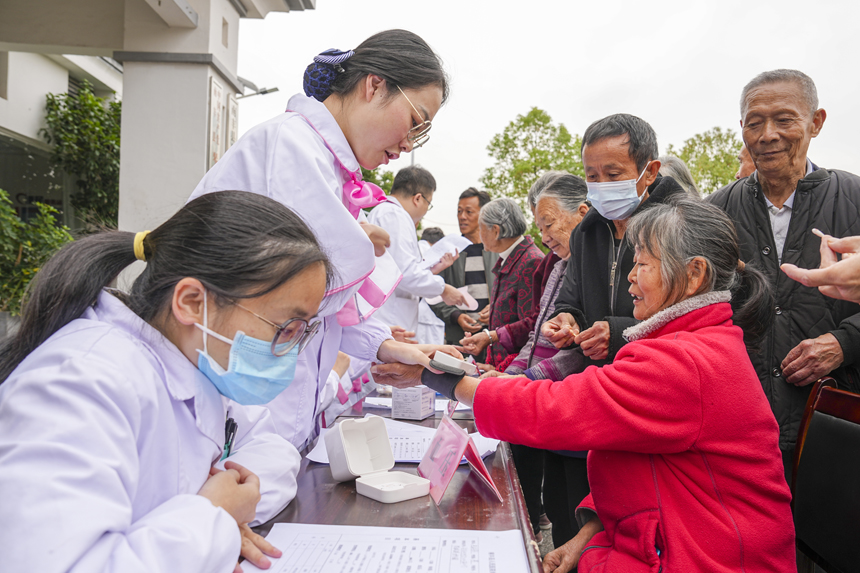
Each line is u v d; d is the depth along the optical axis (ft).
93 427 2.33
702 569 3.88
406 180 12.01
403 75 4.86
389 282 5.83
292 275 2.89
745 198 7.28
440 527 3.51
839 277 4.65
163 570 2.35
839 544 4.31
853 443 4.30
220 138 17.06
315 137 4.92
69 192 27.61
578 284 7.33
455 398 4.84
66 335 2.73
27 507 2.07
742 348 4.17
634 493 4.17
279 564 2.97
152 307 3.00
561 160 87.45
